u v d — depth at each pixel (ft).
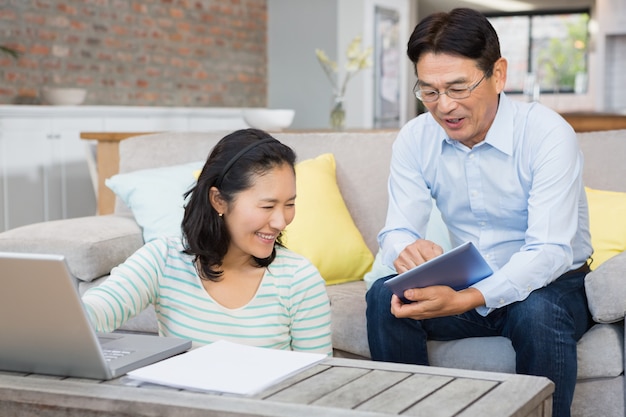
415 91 7.59
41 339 5.22
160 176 10.99
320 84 30.73
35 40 22.59
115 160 13.64
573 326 7.43
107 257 9.88
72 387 5.01
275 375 5.10
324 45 30.63
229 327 6.31
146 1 25.95
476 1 42.27
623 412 7.68
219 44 28.99
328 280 10.23
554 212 7.61
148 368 5.25
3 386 5.05
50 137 20.04
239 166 5.99
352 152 11.19
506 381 5.04
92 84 24.39
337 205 10.59
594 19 41.63
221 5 28.91
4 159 19.02
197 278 6.40
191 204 6.20
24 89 22.34
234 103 29.91
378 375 5.20
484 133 7.87
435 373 5.24
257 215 5.98
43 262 4.92
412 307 7.32
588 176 9.89
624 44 38.55
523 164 7.84
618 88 38.83
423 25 7.37
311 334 6.42
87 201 21.12
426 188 8.49
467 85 7.32
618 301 7.54
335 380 5.10
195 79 28.07
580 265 8.17
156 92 26.58
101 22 24.54
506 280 7.39
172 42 27.02
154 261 6.40
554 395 7.29
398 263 7.78
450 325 7.96
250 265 6.38
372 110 32.14
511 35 44.32
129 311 6.20
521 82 44.24
